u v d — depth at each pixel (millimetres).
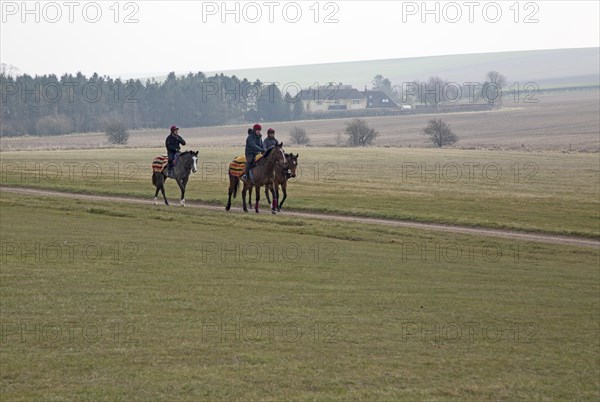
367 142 113188
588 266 25953
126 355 11375
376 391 10094
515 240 31156
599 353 13641
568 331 15344
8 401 9047
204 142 130875
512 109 187375
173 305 15188
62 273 18250
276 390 9898
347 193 47969
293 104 174000
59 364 10789
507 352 13172
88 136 137875
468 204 43750
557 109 180875
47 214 33719
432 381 10859
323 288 18109
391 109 188500
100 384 9875
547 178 60188
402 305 16656
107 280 17594
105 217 33250
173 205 38938
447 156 83500
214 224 31562
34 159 79625
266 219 33062
